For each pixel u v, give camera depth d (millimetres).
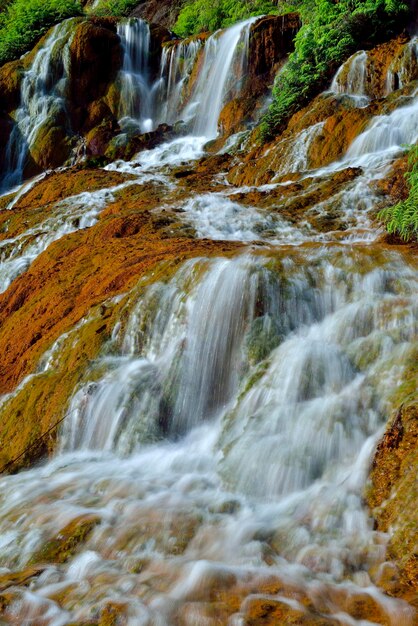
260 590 3211
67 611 3205
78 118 22297
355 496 3883
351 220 9000
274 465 4312
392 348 5047
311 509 3891
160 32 23719
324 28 15977
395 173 9719
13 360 7180
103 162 18750
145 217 9367
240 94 18984
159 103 22562
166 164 15680
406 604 3053
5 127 22172
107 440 5410
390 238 7914
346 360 5141
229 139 16609
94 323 6441
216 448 5016
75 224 11055
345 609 3053
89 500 4398
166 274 6508
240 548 3602
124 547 3723
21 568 3752
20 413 6035
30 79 22516
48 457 5660
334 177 10430
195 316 5953
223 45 20266
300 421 4602
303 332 5828
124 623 3029
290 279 6086
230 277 6000
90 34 22172
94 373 5906
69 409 5699
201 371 5742
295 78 15609
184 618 3031
